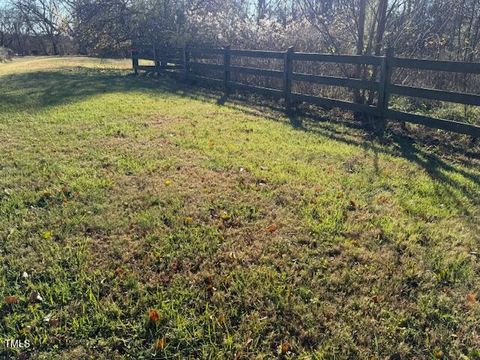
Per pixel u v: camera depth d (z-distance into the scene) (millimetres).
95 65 18547
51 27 41250
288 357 2234
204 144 5660
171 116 7418
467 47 9000
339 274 2887
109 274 2855
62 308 2566
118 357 2229
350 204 3922
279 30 11422
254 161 5027
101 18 17359
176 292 2689
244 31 12156
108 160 4988
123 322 2461
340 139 6156
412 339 2371
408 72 8719
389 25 9086
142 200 3926
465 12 9773
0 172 4625
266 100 9422
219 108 8312
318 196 4078
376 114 6926
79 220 3539
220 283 2781
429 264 3016
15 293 2691
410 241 3318
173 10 15805
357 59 7023
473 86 8234
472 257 3121
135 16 16453
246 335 2371
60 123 6777
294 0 14547
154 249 3145
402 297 2693
